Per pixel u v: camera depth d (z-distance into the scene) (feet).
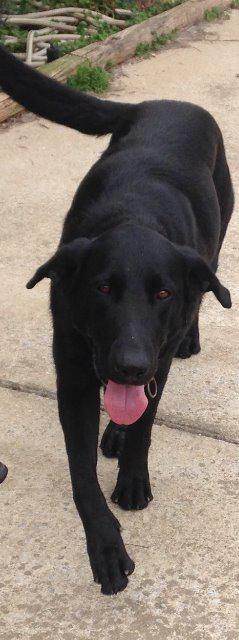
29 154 9.18
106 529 4.79
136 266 4.48
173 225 5.09
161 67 11.29
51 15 11.60
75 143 9.45
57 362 4.99
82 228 5.06
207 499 5.41
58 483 5.45
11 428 5.85
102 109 6.58
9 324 6.80
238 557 5.04
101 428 5.95
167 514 5.30
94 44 11.05
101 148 9.38
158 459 5.68
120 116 6.48
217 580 4.89
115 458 5.70
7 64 6.62
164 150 5.74
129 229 4.61
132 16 12.17
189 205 5.42
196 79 11.05
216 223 5.83
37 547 5.03
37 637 4.54
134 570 4.91
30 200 8.43
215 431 5.93
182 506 5.35
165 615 4.68
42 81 6.65
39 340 6.64
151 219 4.96
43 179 8.77
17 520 5.19
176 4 12.82
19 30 11.37
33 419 5.94
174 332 4.83
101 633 4.58
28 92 6.70
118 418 4.50
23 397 6.13
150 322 4.47
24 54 10.68
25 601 4.73
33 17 11.44
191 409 6.11
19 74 6.64
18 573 4.88
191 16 12.57
